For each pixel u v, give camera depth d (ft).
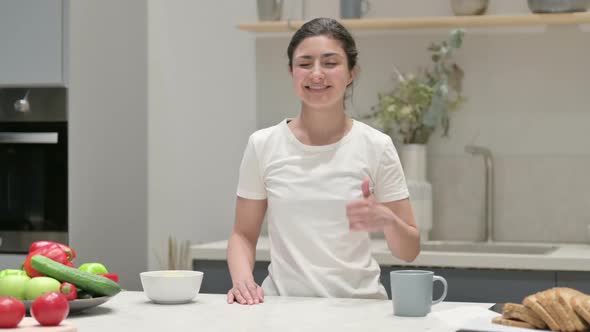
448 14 12.39
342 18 12.09
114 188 11.87
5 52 11.30
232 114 13.05
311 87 7.28
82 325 5.61
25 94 11.28
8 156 11.37
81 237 11.34
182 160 12.85
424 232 11.92
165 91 12.58
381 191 7.54
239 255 7.57
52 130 11.21
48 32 11.14
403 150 12.07
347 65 7.48
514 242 12.20
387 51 12.55
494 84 12.25
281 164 7.54
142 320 5.80
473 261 10.16
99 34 11.69
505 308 5.53
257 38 13.00
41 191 11.28
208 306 6.47
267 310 6.23
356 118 12.64
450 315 5.96
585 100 11.98
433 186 12.48
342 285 7.24
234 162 13.07
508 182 12.25
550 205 12.12
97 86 11.66
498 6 12.22
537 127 12.14
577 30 11.97
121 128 11.98
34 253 6.43
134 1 12.17
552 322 5.16
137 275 12.17
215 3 12.99
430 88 11.84
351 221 6.42
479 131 12.32
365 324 5.61
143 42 12.34
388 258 10.43
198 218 12.98
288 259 7.44
